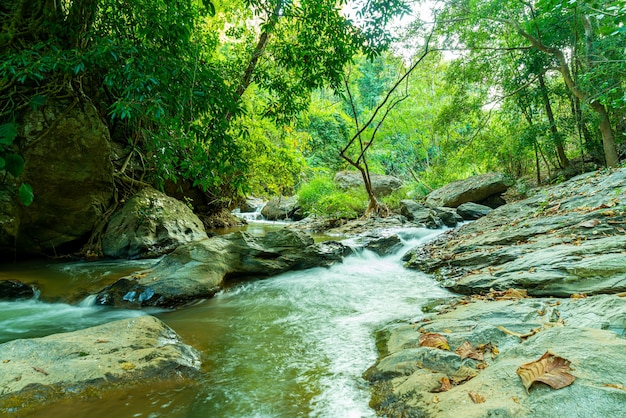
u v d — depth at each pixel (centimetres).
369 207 1364
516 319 303
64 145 688
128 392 239
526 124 1426
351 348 321
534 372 190
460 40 1289
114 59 429
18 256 723
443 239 795
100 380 244
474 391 197
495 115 1573
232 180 558
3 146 158
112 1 507
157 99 404
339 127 2248
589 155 1374
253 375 272
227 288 546
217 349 324
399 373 248
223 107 479
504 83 1323
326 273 644
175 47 476
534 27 1128
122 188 862
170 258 566
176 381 258
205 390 249
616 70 857
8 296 496
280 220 1672
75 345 285
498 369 209
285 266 637
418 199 1731
